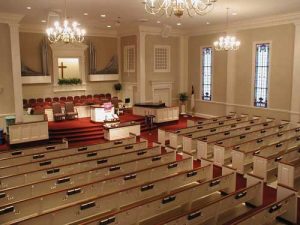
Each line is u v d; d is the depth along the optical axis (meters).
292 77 14.20
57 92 18.27
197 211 5.04
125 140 10.64
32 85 17.30
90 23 16.48
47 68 17.42
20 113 13.98
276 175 8.52
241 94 16.69
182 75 20.20
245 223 4.82
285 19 14.04
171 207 5.71
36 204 5.49
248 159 8.95
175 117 17.12
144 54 18.27
